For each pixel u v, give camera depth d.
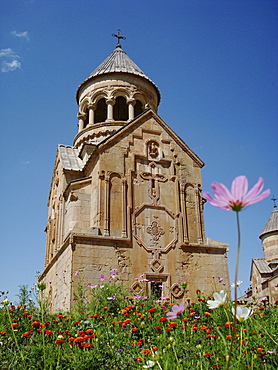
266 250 42.75
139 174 21.47
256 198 2.95
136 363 6.68
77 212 21.14
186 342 7.52
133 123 22.41
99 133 27.19
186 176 22.86
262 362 5.89
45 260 28.36
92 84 29.39
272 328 8.22
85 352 6.93
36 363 6.78
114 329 9.30
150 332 9.16
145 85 30.00
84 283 17.62
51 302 21.70
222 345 6.92
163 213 21.19
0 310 10.77
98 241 18.81
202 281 20.55
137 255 19.45
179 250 20.69
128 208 20.23
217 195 3.07
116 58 31.83
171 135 23.38
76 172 24.80
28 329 9.50
